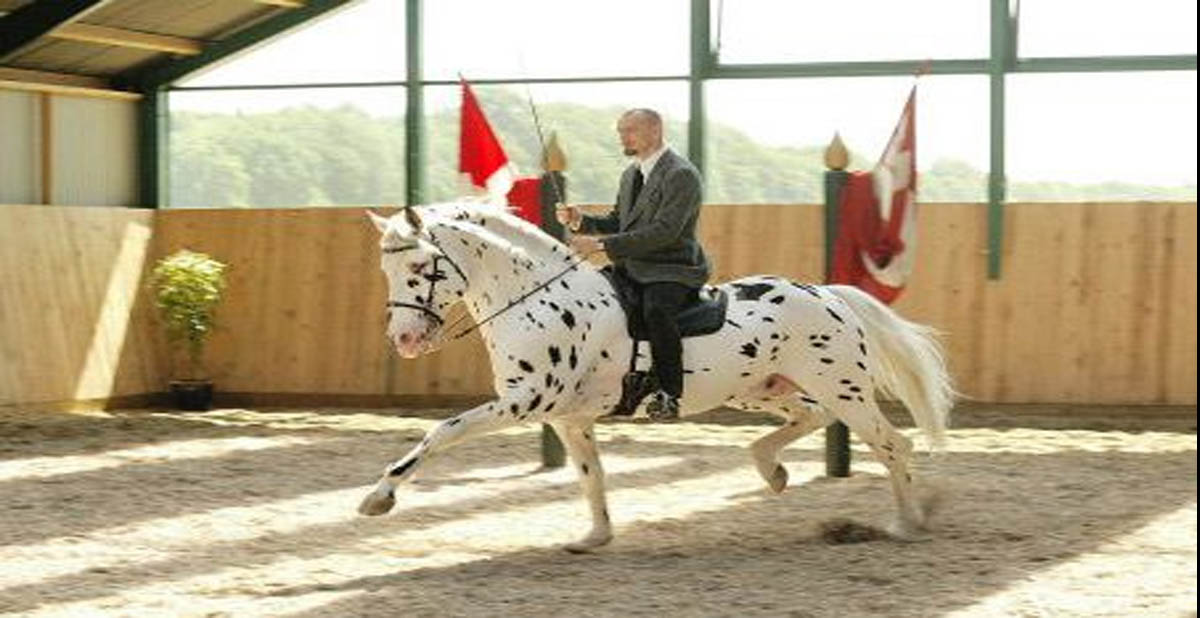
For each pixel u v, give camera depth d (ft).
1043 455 41.42
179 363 56.03
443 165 54.75
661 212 27.25
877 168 36.78
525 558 27.68
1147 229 49.67
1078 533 29.58
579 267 27.61
